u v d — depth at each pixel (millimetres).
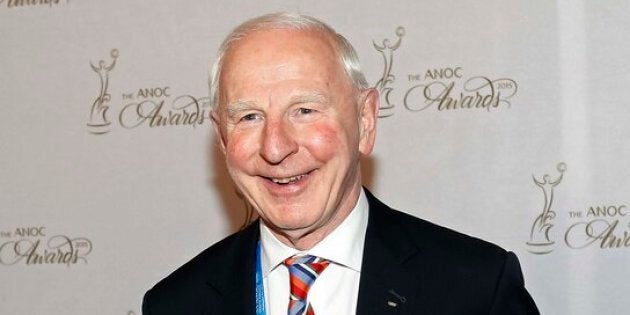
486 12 3043
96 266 3299
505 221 3012
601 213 2949
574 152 2969
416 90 3086
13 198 3355
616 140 2939
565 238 2971
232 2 3238
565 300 2963
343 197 2057
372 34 3117
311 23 2031
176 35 3275
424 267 2061
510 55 3023
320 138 1941
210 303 2172
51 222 3332
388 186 3088
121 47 3311
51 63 3355
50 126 3344
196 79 3258
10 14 3391
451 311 1991
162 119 3275
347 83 2012
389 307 2002
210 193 3236
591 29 2967
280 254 2125
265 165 1955
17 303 3336
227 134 2018
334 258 2078
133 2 3309
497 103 3027
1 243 3355
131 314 3271
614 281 2934
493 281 2021
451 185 3053
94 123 3318
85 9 3344
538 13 3006
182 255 3246
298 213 1973
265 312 2125
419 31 3090
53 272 3324
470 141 3045
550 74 2992
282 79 1926
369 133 2137
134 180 3285
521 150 3008
